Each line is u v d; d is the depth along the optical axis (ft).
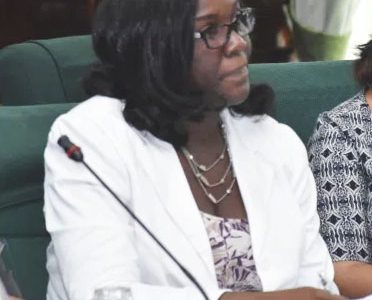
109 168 10.74
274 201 11.89
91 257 10.11
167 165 11.21
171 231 10.88
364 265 13.03
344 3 26.73
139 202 10.80
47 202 10.83
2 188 12.58
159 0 10.66
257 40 27.66
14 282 10.68
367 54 14.11
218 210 11.51
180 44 10.62
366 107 14.03
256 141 12.19
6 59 21.45
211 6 10.53
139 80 10.94
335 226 13.28
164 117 11.05
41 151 12.83
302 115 16.71
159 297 9.82
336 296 10.25
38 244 13.03
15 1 30.81
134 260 10.39
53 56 21.59
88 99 11.77
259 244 11.37
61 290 11.09
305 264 12.12
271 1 27.53
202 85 10.97
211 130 11.73
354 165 13.51
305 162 12.64
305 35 27.66
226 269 11.19
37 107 13.55
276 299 10.05
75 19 30.78
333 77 17.21
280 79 16.88
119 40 10.94
